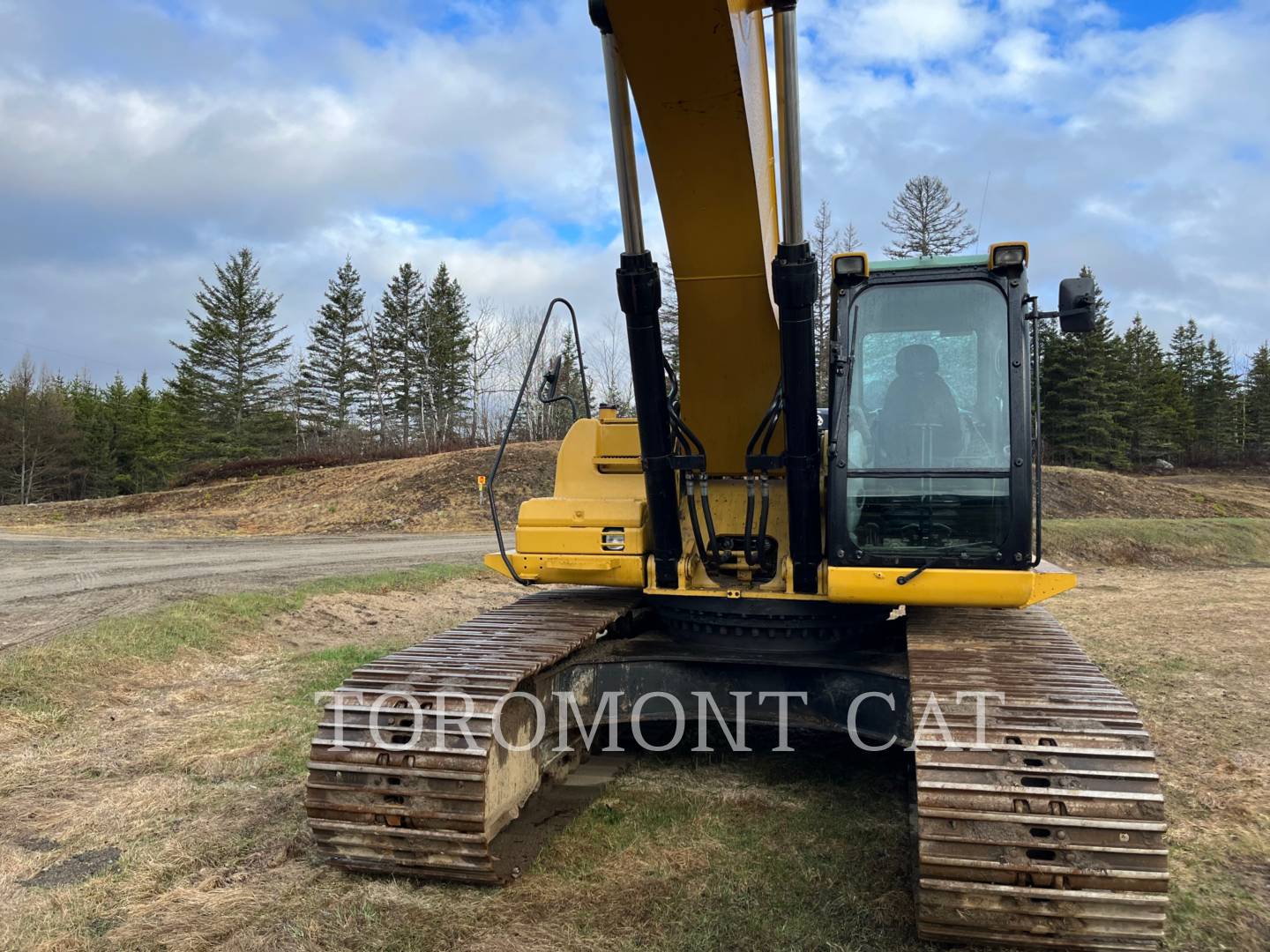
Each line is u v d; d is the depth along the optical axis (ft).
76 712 20.80
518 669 12.62
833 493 13.89
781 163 11.57
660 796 15.57
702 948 10.48
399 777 11.53
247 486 96.63
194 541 65.16
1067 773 9.95
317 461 120.57
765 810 14.97
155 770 16.84
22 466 167.32
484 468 93.66
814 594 14.85
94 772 16.75
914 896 11.74
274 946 10.45
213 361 165.37
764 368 13.99
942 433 13.78
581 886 12.08
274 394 170.30
